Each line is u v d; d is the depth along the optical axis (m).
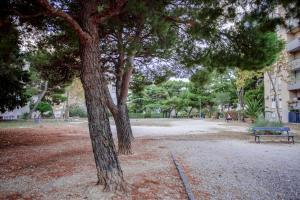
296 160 9.30
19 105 16.44
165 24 6.86
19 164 9.24
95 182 6.25
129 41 9.57
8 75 14.02
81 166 8.44
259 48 7.71
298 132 20.55
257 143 14.16
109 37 10.30
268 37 7.71
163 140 15.43
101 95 5.78
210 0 6.52
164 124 33.03
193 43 9.10
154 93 59.69
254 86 50.81
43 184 6.60
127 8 6.31
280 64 26.22
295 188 6.08
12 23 6.59
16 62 14.04
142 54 11.15
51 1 7.22
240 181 6.64
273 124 18.39
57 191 5.95
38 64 12.81
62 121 39.28
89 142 15.02
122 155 10.23
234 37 7.79
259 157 9.90
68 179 6.90
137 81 14.70
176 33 8.59
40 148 12.90
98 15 5.95
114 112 10.60
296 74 36.06
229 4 6.48
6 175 7.68
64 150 12.16
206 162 8.93
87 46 5.84
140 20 7.73
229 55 8.20
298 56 35.25
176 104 56.91
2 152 11.78
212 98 54.44
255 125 19.55
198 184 6.36
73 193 5.70
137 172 7.43
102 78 5.91
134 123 35.44
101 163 5.71
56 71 12.95
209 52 8.67
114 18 7.59
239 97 43.19
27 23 7.59
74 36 8.67
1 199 5.62
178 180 6.66
